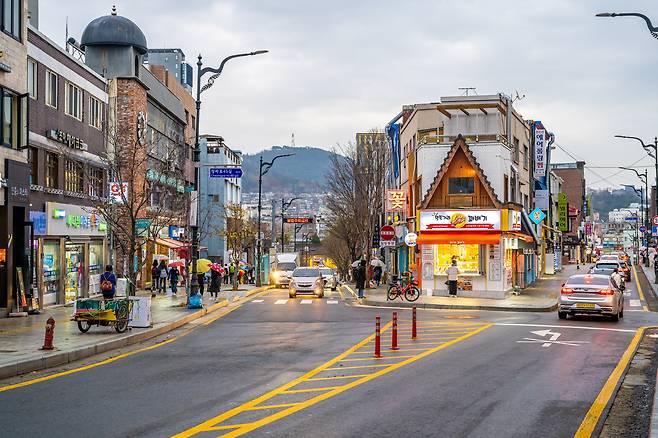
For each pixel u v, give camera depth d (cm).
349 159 5884
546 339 1975
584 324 2461
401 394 1167
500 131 4416
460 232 3862
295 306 3378
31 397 1156
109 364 1539
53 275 3111
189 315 2670
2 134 2606
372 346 1809
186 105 7100
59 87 3194
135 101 4422
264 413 1024
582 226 12469
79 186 3397
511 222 3875
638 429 959
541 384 1266
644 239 9712
